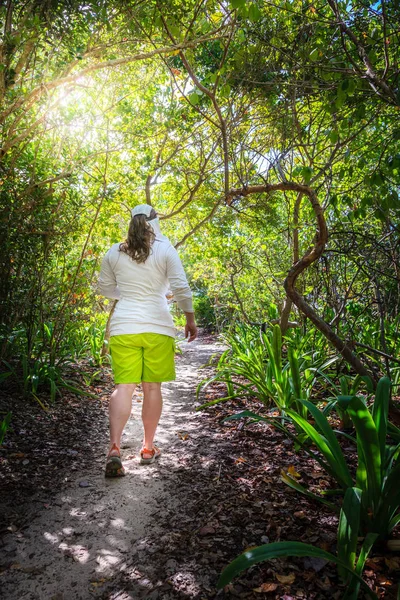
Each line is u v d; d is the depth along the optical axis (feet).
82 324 19.61
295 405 11.34
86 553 6.24
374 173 8.88
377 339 14.92
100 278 9.61
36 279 13.65
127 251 9.08
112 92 16.83
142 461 9.29
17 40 9.41
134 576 5.74
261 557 4.54
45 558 6.13
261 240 22.06
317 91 10.76
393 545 5.93
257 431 10.66
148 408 9.16
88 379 16.10
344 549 5.28
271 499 7.41
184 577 5.65
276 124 12.32
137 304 8.98
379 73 9.34
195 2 10.25
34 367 13.74
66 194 14.56
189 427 11.65
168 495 7.86
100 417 12.69
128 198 19.26
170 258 9.08
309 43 10.52
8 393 13.07
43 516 7.20
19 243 12.18
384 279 14.42
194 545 6.29
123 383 8.80
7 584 5.62
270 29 10.88
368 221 14.38
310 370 12.30
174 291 9.02
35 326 15.38
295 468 8.55
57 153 15.14
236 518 6.89
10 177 12.19
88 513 7.30
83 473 8.89
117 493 8.00
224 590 5.35
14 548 6.34
